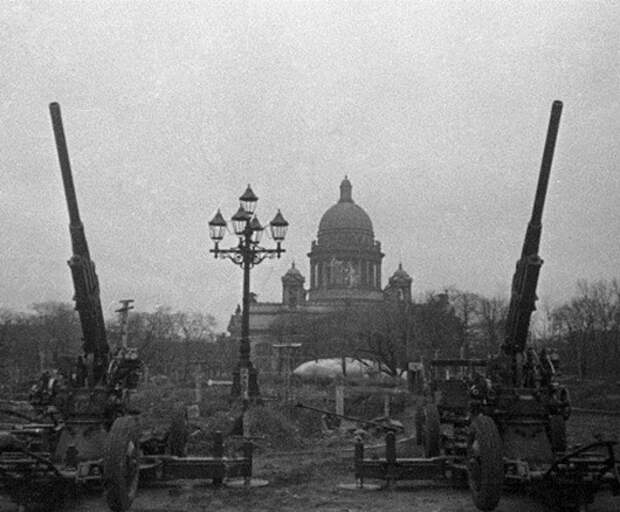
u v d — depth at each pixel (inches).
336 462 608.7
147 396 1143.0
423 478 474.9
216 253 947.3
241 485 493.0
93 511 410.6
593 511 419.8
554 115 424.8
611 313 2226.9
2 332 1838.1
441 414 544.7
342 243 4537.4
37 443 439.5
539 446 432.8
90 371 450.0
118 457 361.7
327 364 2036.2
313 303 4197.8
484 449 370.3
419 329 2130.9
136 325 2103.8
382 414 1048.2
